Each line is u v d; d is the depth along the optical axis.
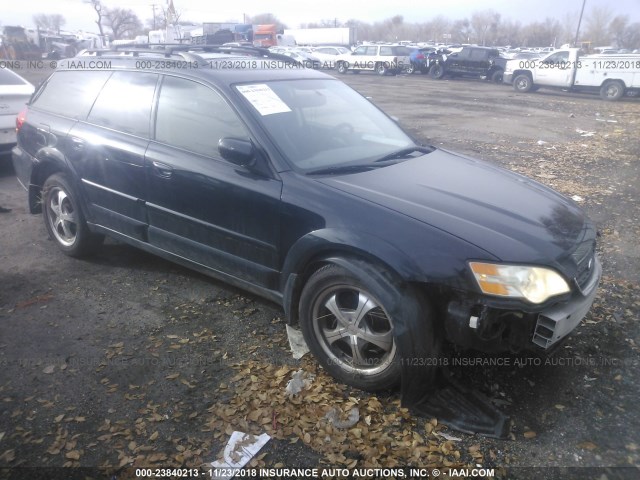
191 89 3.88
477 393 3.02
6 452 2.67
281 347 3.57
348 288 3.04
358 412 2.95
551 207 3.37
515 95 21.66
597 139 11.92
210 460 2.65
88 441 2.75
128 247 5.16
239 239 3.52
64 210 4.84
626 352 3.56
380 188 3.22
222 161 3.59
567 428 2.89
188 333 3.72
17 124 5.29
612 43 79.31
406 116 15.12
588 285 3.04
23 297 4.17
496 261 2.70
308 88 4.20
